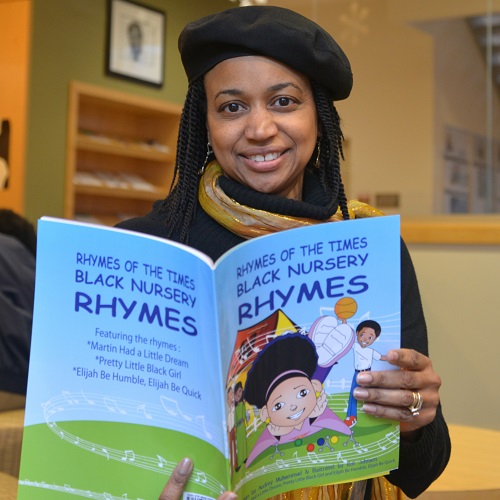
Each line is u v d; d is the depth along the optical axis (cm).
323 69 126
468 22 455
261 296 106
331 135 133
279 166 128
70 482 102
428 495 166
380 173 472
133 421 103
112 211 548
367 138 475
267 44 122
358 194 478
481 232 344
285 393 107
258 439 106
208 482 104
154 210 140
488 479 176
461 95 461
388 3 466
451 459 193
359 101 477
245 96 125
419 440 119
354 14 471
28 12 450
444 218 450
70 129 476
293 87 125
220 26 123
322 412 107
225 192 131
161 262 105
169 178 551
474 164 460
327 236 107
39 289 103
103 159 538
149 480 104
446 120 463
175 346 104
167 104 524
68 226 104
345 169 479
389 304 108
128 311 104
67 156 477
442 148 462
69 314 103
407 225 364
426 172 463
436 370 356
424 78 463
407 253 138
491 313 343
